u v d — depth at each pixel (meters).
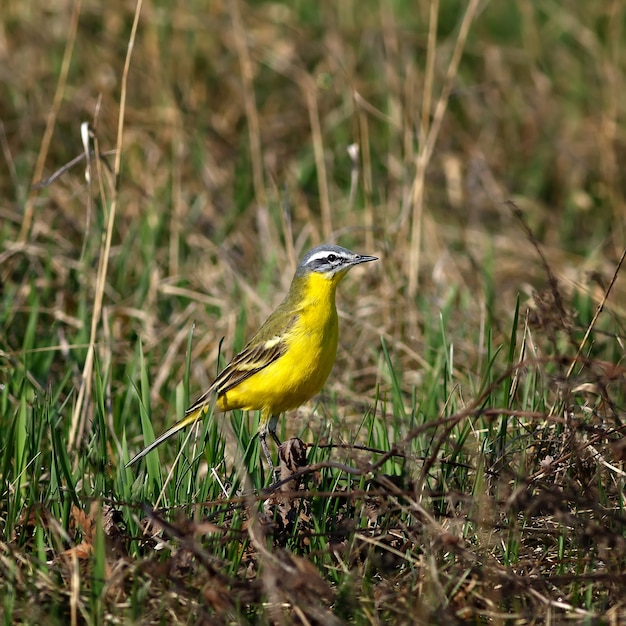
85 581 8.41
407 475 8.98
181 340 13.55
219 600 7.72
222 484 9.38
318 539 8.93
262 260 15.85
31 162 17.45
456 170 18.98
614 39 19.88
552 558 8.88
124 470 9.69
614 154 18.86
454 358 13.45
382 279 14.73
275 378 11.05
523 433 10.12
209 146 18.22
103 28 19.53
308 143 18.98
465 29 14.52
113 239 16.19
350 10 20.80
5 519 9.55
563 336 12.80
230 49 19.28
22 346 13.21
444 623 7.73
